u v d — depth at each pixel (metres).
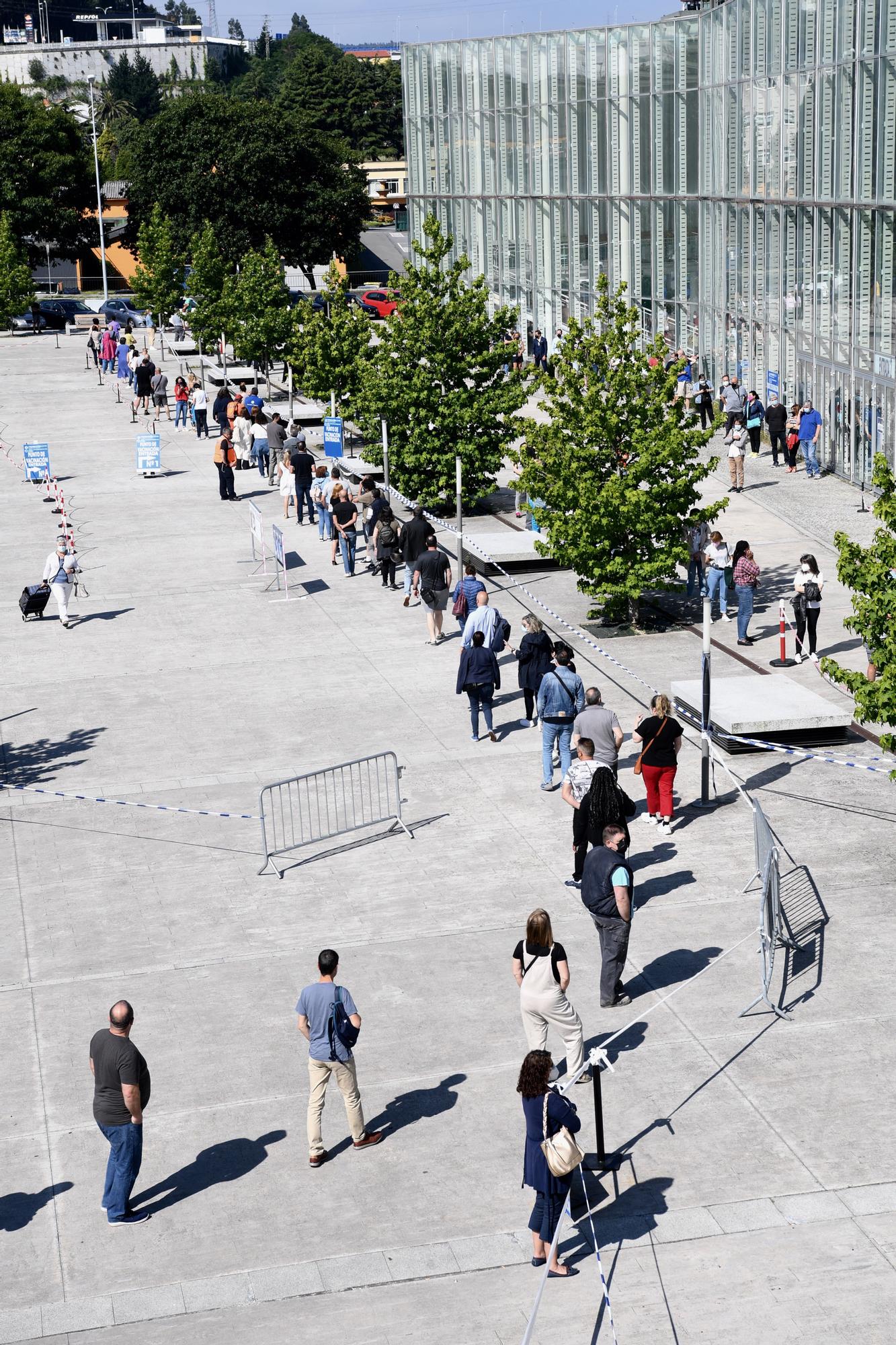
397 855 15.92
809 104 35.66
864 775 17.70
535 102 56.44
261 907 14.84
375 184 145.12
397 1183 10.41
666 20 46.31
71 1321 9.16
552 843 16.05
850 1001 12.52
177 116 83.62
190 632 24.89
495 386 33.09
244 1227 10.00
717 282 43.88
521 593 26.77
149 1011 12.87
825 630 23.34
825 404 35.53
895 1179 10.19
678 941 13.70
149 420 48.62
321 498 30.64
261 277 51.16
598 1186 10.24
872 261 32.41
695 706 19.06
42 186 87.00
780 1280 9.24
